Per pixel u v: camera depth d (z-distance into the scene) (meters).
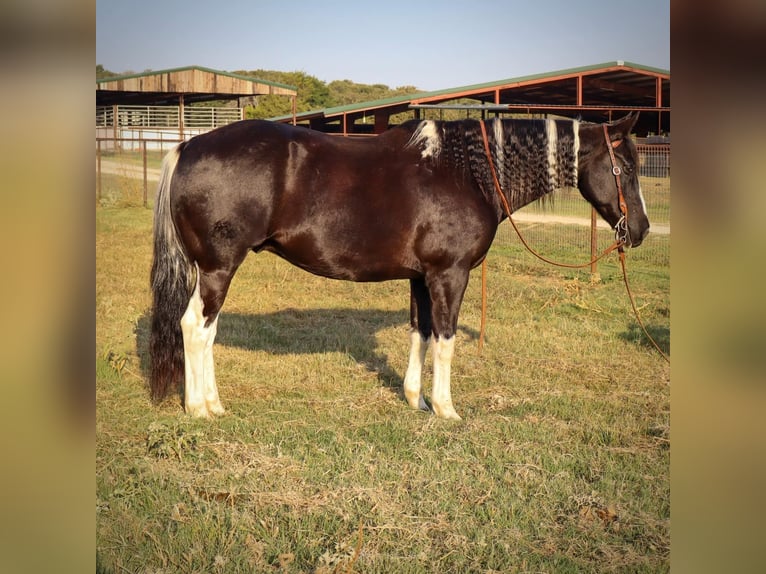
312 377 5.64
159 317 4.59
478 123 4.83
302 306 8.24
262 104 45.38
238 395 5.17
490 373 5.85
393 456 4.07
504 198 4.87
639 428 4.66
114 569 2.82
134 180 22.20
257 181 4.37
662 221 14.22
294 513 3.33
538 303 8.57
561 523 3.38
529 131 4.85
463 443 4.24
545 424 4.67
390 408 4.98
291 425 4.56
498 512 3.41
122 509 3.29
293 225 4.50
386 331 7.25
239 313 7.80
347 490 3.58
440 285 4.70
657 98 21.50
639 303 8.53
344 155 4.58
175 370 4.67
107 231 13.78
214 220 4.38
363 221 4.53
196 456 3.97
